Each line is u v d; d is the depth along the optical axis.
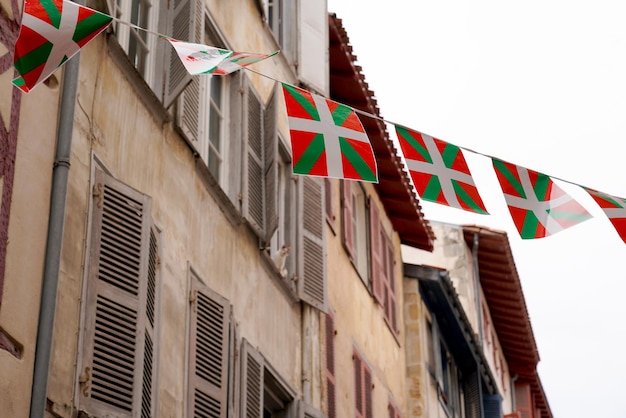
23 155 9.08
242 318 13.43
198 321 11.81
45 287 9.03
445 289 23.69
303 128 8.97
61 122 9.62
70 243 9.53
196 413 11.42
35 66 7.54
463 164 9.53
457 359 26.84
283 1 17.78
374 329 20.20
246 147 14.07
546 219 9.77
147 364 10.34
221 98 14.18
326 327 16.98
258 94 14.97
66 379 9.17
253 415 12.98
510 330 33.66
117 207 10.23
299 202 16.11
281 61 16.78
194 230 12.27
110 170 10.50
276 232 15.69
